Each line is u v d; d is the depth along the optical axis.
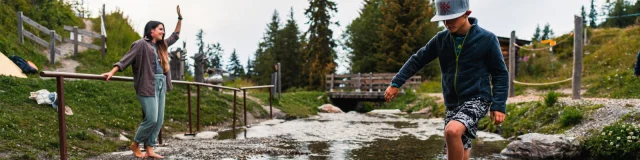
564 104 7.55
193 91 12.12
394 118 13.16
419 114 15.34
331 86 21.75
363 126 10.14
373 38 34.88
